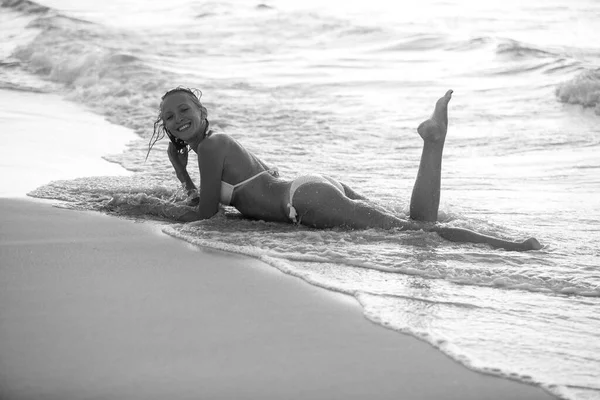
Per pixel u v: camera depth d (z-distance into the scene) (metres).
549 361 6.88
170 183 15.11
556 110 24.62
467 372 6.61
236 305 8.24
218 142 12.01
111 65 31.41
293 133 21.83
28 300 8.36
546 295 8.78
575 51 33.72
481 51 33.62
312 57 34.88
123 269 9.59
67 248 10.55
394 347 7.14
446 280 9.23
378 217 11.40
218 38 39.09
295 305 8.27
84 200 13.78
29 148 19.20
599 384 6.42
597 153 19.16
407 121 23.69
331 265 9.86
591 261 10.07
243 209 12.23
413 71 31.25
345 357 6.91
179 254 10.34
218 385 6.34
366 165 17.78
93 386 6.31
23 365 6.70
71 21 42.03
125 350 7.01
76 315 7.90
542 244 10.88
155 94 27.64
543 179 16.31
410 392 6.23
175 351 7.01
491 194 14.85
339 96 27.45
